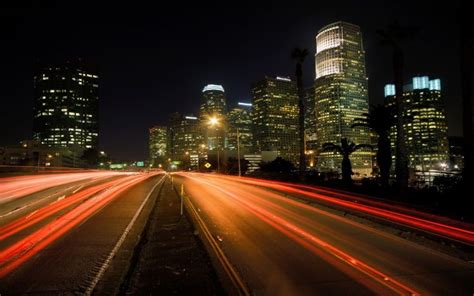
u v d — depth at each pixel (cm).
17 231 1346
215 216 1753
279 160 8319
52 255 1020
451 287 751
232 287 775
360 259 954
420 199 2108
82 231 1338
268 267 904
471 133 1856
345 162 4297
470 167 1852
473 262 916
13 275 859
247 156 12131
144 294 749
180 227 1482
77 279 833
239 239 1224
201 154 18125
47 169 7431
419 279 799
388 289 743
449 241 1130
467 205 1752
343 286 764
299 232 1312
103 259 982
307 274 843
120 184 4200
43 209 1909
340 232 1295
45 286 791
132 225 1485
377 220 1504
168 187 3862
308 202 2200
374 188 2805
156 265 949
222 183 4503
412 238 1177
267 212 1844
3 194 2700
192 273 875
